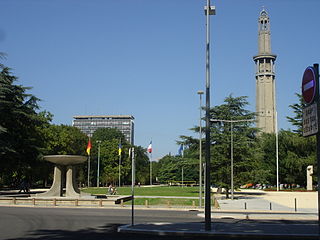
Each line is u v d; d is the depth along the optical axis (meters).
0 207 32.94
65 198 37.41
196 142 60.41
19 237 14.88
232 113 59.19
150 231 16.44
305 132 11.98
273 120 153.88
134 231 16.72
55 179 41.53
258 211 31.95
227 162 54.53
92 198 38.84
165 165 128.50
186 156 64.19
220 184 52.19
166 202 39.06
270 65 158.50
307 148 78.81
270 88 157.00
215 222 21.02
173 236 15.84
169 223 19.61
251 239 15.59
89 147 84.25
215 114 59.06
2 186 77.69
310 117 11.61
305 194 63.38
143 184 128.25
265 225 19.28
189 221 21.86
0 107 48.28
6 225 19.19
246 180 53.44
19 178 71.56
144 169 134.50
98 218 23.14
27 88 53.97
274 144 86.25
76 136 94.81
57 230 17.30
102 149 108.31
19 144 52.25
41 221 21.16
